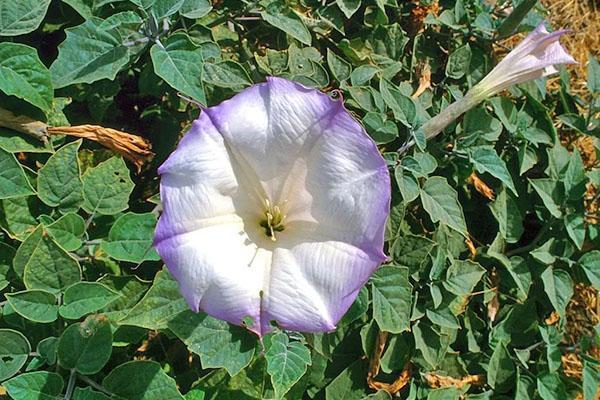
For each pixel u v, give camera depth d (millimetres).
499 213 859
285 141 625
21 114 709
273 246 637
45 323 691
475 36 885
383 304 759
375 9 855
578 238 859
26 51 691
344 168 618
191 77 708
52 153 724
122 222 700
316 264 621
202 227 612
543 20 863
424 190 802
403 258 801
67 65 707
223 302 606
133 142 735
